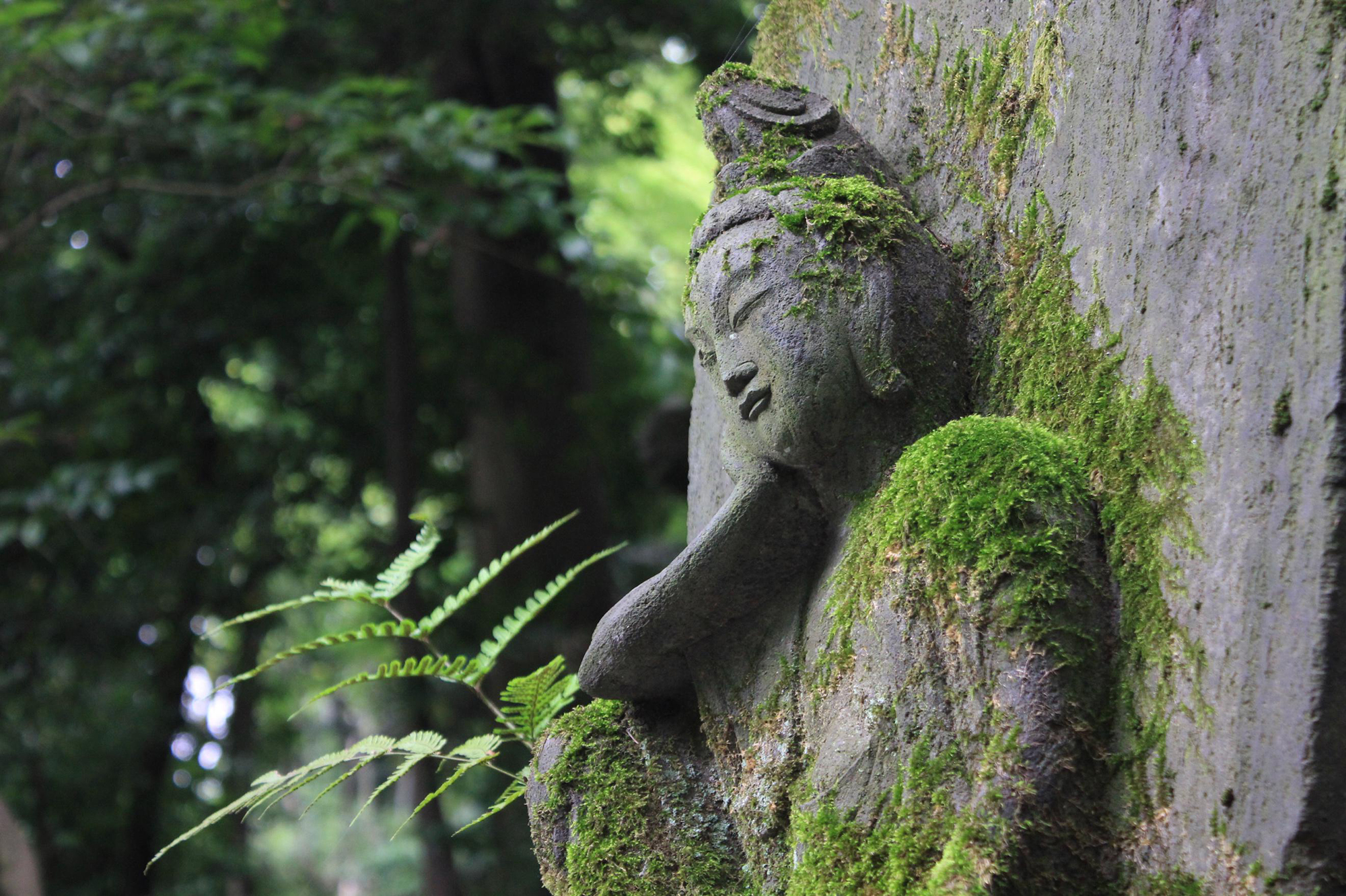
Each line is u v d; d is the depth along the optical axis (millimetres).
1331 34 950
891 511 1190
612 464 6219
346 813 15109
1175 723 1009
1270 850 915
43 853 6168
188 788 6762
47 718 6180
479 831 5684
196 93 4465
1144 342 1104
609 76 6219
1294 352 947
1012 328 1271
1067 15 1268
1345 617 899
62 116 4664
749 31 2350
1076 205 1224
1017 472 1111
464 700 5320
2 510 4930
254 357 6066
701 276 1352
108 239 5613
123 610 5742
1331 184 933
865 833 1116
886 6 1575
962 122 1417
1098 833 1029
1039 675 1051
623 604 1406
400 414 5121
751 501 1319
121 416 5355
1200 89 1071
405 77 5414
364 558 6375
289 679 8711
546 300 5746
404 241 5203
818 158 1403
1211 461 1014
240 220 5277
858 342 1258
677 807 1368
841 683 1209
